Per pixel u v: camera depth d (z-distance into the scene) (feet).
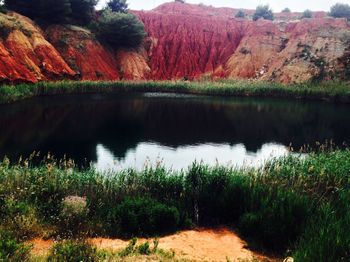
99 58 242.37
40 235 37.40
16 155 80.38
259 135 113.70
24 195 45.47
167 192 50.19
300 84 230.27
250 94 222.07
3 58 175.11
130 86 219.61
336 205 44.75
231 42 310.04
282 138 110.42
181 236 41.29
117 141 98.73
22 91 166.09
